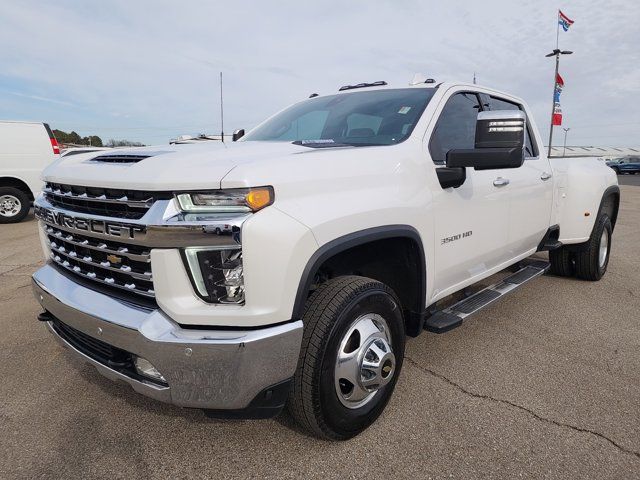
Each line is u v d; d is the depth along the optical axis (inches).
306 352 81.5
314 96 151.3
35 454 89.4
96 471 84.7
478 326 152.9
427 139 110.3
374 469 85.1
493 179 131.0
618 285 201.3
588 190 185.3
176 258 72.6
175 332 72.7
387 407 104.7
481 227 128.0
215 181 71.1
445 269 115.6
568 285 200.8
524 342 140.3
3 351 134.5
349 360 86.9
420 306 108.4
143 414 102.3
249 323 72.7
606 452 89.9
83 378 118.3
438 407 104.8
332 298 84.2
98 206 83.6
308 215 77.4
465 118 130.5
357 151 94.3
